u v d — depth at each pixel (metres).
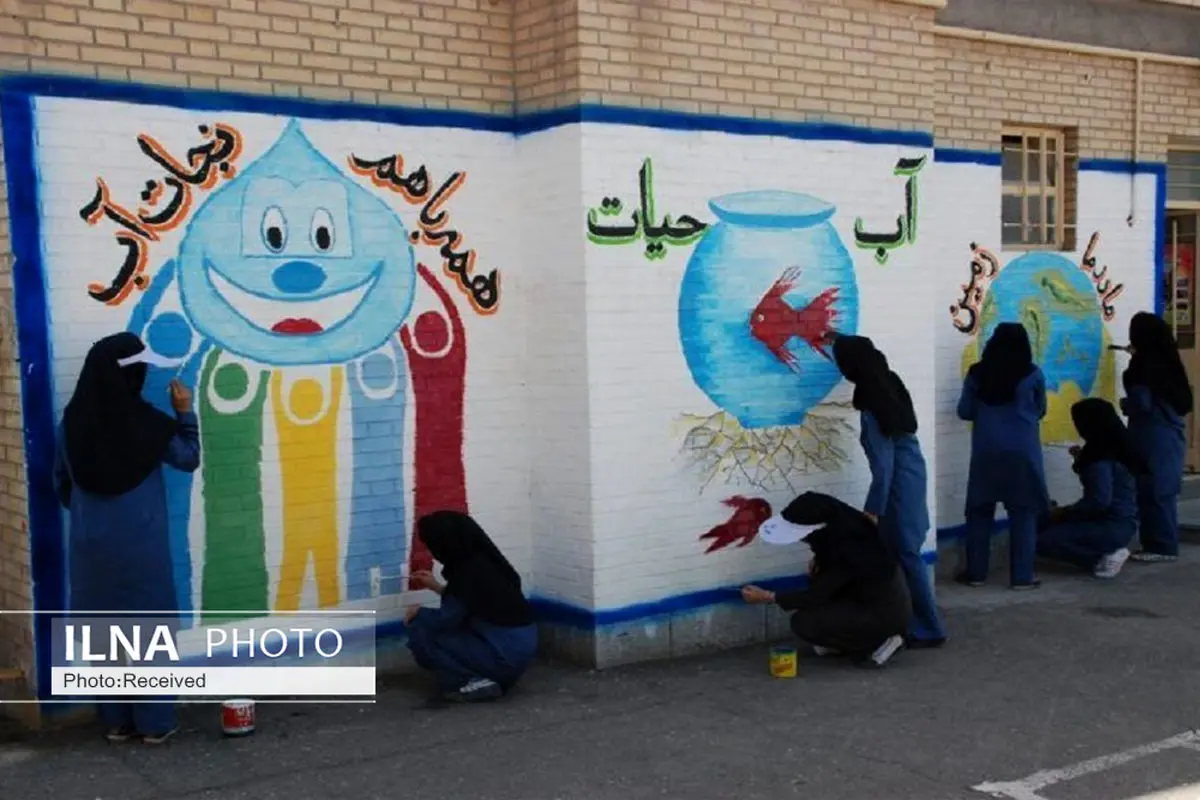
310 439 6.05
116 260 5.48
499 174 6.56
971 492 8.25
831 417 7.18
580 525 6.40
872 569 6.25
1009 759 5.00
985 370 8.14
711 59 6.63
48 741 5.34
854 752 5.10
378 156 6.18
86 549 5.10
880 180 7.34
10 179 5.20
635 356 6.44
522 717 5.65
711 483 6.74
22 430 5.29
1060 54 9.03
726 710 5.70
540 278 6.53
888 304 7.42
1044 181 9.22
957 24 8.45
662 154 6.48
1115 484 8.53
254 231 5.85
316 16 5.98
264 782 4.85
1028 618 7.39
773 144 6.88
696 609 6.71
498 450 6.61
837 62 7.12
